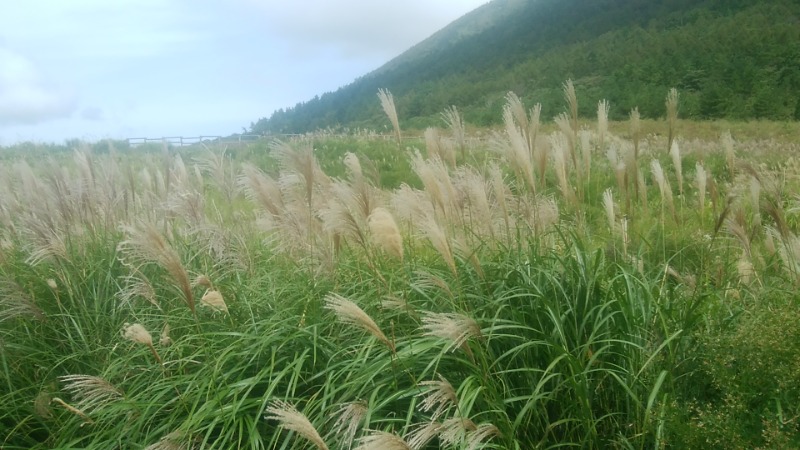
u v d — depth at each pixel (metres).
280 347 4.64
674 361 4.30
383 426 4.08
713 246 6.09
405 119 93.75
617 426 4.08
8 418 5.09
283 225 5.61
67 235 6.36
